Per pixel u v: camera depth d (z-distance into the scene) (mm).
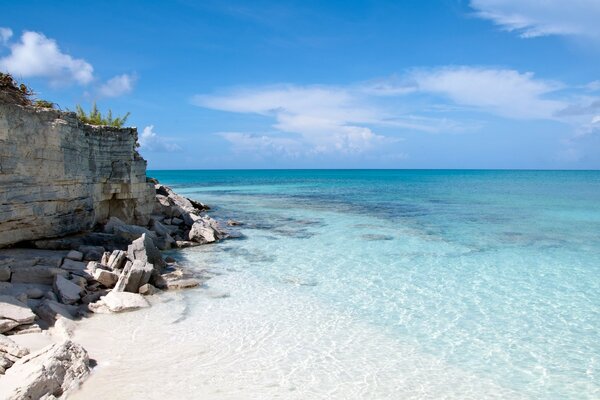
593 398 9531
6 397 8172
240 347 11734
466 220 35125
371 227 31672
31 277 14602
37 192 16703
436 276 18578
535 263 20781
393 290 16656
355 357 11273
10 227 15945
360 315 14125
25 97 16797
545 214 38719
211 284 17312
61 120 17938
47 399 8688
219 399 9234
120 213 25297
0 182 14969
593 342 12258
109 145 23766
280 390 9641
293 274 18828
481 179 127500
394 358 11250
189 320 13516
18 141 15586
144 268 15812
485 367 10836
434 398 9453
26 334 11234
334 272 19156
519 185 89625
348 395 9492
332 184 102312
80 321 12914
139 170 25984
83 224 19938
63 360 9688
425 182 110125
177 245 24281
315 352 11523
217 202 53156
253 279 18016
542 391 9797
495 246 24672
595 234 28422
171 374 10219
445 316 14094
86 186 20344
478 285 17312
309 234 28859
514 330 13039
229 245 25172
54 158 17469
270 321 13562
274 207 46625
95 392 9320
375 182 113250
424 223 33594
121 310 13859
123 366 10508
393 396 9500
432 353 11547
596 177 139250
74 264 16141
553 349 11828
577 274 18906
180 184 103875
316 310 14547
